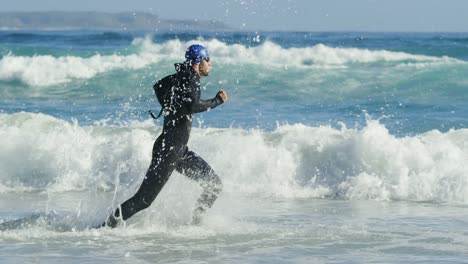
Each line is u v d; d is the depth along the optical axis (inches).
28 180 782.5
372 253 463.5
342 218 591.2
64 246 478.6
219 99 525.7
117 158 776.3
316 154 757.9
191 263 437.1
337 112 1248.8
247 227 543.8
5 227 540.7
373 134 751.1
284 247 480.4
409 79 1530.5
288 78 1556.3
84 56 2041.1
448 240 502.6
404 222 572.1
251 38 2519.7
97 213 581.0
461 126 1080.2
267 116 1189.7
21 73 1626.5
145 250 469.7
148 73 1649.9
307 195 713.6
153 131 875.4
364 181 711.1
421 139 792.3
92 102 1448.1
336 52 1903.3
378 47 2780.5
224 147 768.9
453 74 1553.9
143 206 522.0
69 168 780.0
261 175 746.2
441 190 685.9
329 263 436.8
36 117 935.7
